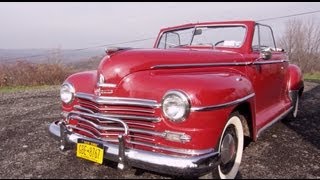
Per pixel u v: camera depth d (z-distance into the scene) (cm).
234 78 393
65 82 423
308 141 531
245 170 409
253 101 411
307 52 1950
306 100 870
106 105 369
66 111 422
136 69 366
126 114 360
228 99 352
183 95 327
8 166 415
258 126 455
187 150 332
